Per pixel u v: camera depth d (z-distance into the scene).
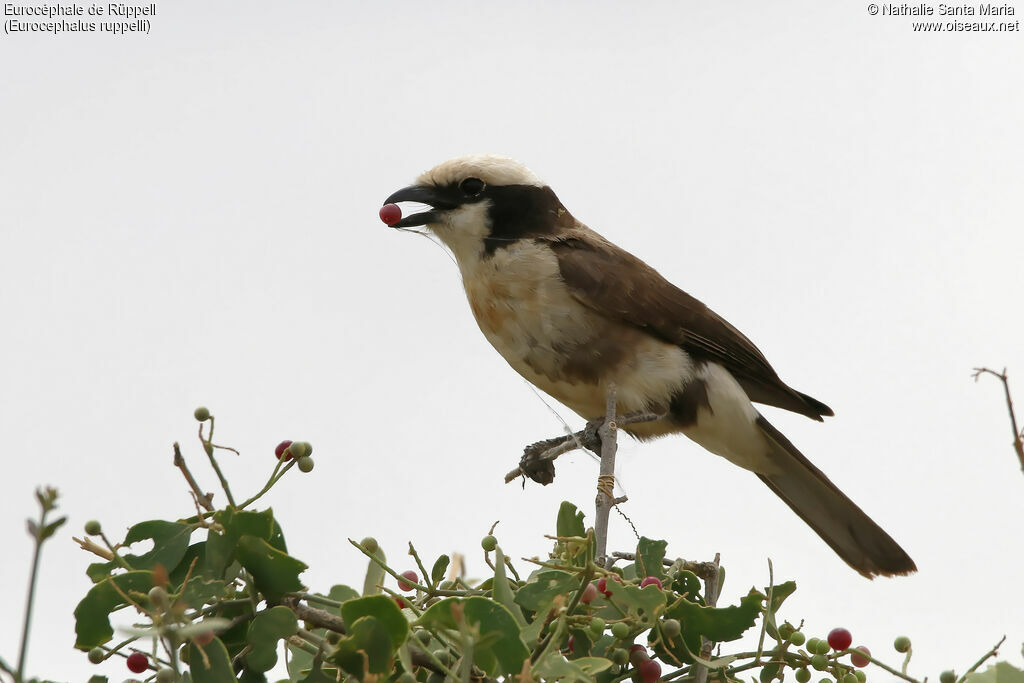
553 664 5.67
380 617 5.29
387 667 5.31
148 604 5.63
